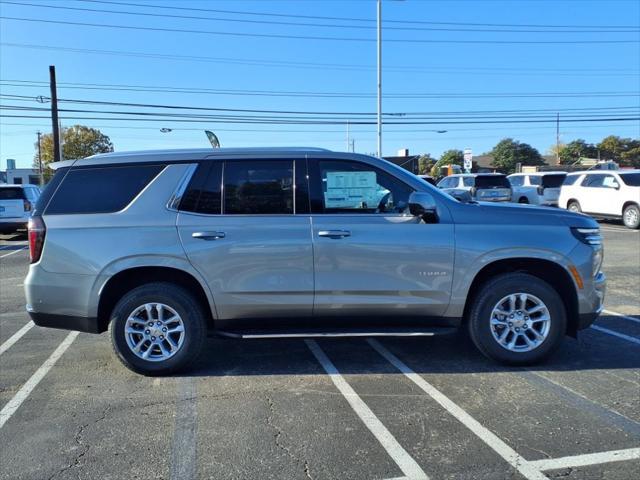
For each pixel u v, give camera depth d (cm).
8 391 456
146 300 473
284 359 529
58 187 484
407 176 488
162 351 480
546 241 475
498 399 425
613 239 1461
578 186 1933
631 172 1783
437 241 472
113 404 427
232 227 469
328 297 473
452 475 318
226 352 553
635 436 363
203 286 470
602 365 498
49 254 470
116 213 474
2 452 353
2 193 1791
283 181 480
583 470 322
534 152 10169
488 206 494
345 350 554
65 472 328
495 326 487
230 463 336
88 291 467
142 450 353
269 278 470
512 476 316
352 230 470
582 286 480
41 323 481
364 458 339
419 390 446
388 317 482
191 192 477
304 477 319
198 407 419
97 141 6519
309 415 401
